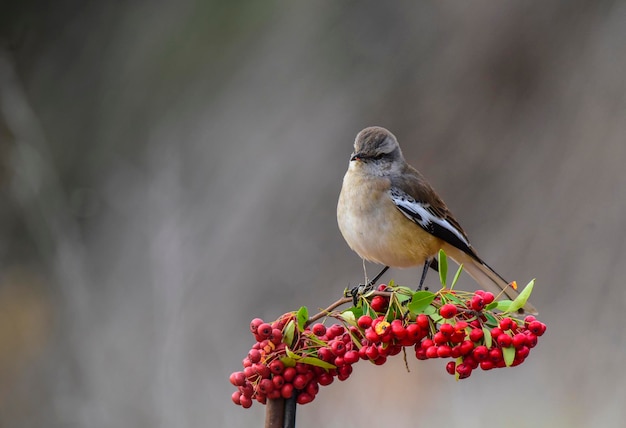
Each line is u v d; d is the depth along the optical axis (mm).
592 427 11180
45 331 14477
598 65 15594
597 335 12852
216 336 13008
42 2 18844
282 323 4672
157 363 11922
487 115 16172
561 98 15727
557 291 14078
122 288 14141
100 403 11664
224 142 17172
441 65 16766
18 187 15398
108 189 16203
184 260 13508
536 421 11242
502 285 7973
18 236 16078
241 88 17750
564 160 15203
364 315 4781
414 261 7898
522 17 16344
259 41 18156
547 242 14578
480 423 10938
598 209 14500
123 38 18875
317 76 17422
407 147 16422
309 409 10844
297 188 16344
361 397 11047
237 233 15719
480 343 4684
